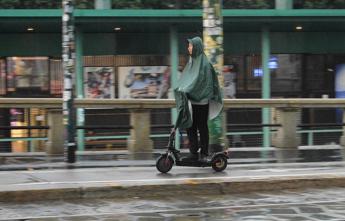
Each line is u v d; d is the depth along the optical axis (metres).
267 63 36.31
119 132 28.64
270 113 29.72
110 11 31.89
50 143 24.30
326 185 17.78
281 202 15.51
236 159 22.86
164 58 36.97
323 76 38.50
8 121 29.38
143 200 15.66
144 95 36.84
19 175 17.55
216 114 18.34
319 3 36.47
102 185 15.84
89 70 36.16
